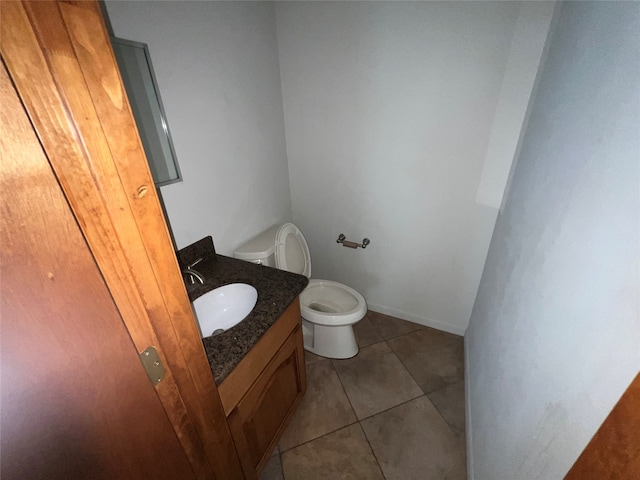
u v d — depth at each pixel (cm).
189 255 134
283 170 198
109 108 39
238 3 139
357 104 167
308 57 166
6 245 31
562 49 95
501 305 116
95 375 42
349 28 151
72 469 41
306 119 183
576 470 45
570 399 56
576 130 72
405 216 185
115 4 95
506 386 95
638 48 50
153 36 107
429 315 209
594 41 70
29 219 32
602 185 56
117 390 46
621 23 58
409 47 144
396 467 130
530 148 113
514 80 132
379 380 172
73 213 37
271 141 181
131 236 45
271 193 190
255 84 159
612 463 38
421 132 159
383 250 202
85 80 36
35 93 31
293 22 161
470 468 122
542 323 74
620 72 55
